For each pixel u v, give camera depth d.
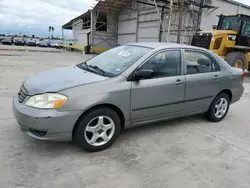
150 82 3.11
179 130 3.71
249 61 11.00
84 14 27.41
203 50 3.82
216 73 3.93
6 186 2.11
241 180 2.43
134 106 3.02
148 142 3.20
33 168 2.42
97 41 25.67
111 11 25.16
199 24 15.71
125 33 24.52
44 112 2.46
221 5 16.33
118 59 3.38
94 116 2.72
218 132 3.72
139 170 2.50
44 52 24.48
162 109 3.34
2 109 4.15
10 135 3.12
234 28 10.06
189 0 14.68
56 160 2.60
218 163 2.75
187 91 3.54
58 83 2.73
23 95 2.73
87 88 2.65
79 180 2.27
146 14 20.44
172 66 3.38
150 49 3.30
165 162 2.70
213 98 3.99
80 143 2.71
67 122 2.54
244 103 5.75
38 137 2.54
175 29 16.94
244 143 3.35
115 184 2.24
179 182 2.33
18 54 18.59
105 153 2.83
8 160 2.53
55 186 2.16
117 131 2.98
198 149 3.08
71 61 14.96
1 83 6.34
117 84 2.84
